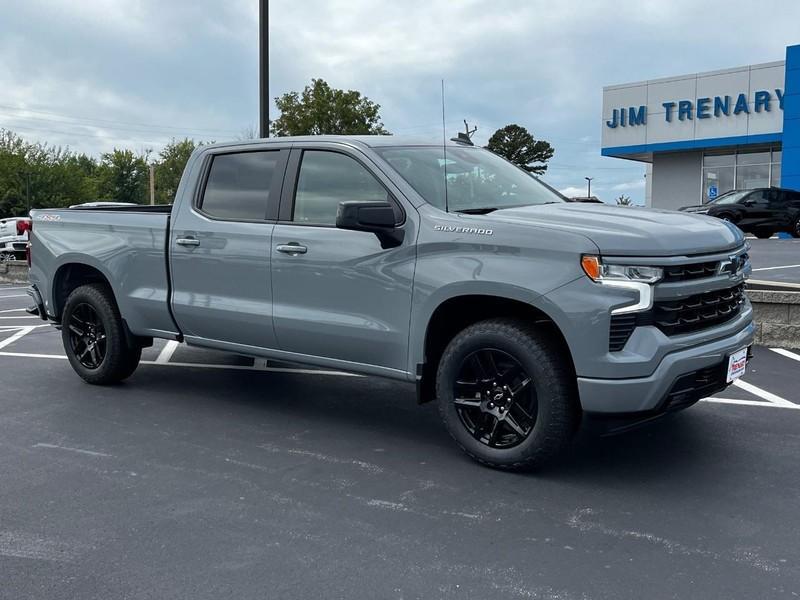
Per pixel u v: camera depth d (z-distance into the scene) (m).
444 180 4.84
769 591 3.02
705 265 4.16
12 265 19.47
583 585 3.08
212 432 5.19
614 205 4.97
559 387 4.05
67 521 3.71
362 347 4.76
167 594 3.01
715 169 31.22
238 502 3.95
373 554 3.35
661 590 3.03
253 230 5.21
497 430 4.36
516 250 4.10
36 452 4.76
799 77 27.23
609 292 3.85
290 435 5.12
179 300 5.65
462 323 4.69
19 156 67.62
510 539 3.50
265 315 5.15
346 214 4.25
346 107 39.47
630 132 32.19
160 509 3.86
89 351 6.47
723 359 4.21
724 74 29.34
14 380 6.79
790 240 22.00
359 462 4.57
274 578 3.14
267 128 11.95
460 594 3.01
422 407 5.84
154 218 5.83
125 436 5.10
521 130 64.44
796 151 27.56
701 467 4.45
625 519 3.72
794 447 4.79
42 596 3.00
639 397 3.87
